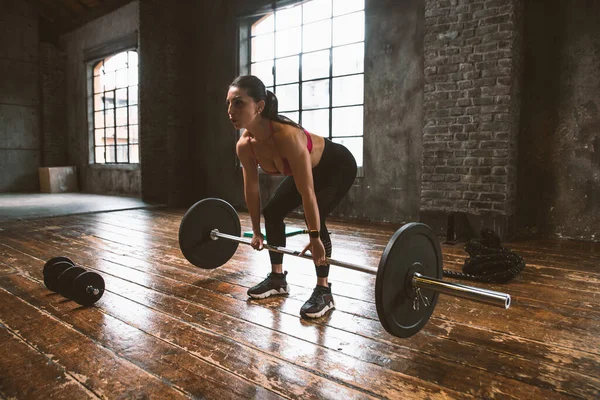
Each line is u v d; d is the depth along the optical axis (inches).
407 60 195.2
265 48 255.3
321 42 228.4
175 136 279.1
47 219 218.4
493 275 107.8
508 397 55.6
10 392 56.1
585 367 63.7
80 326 78.6
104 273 115.6
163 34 276.4
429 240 71.2
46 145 388.8
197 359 65.7
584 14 157.9
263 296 94.3
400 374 61.6
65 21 386.9
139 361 64.9
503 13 156.0
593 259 132.5
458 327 79.0
